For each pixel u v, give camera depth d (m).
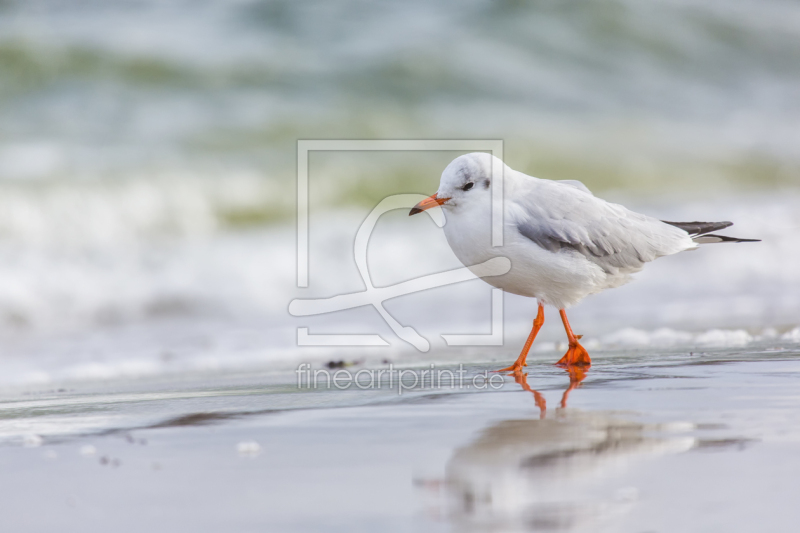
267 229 18.50
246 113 23.06
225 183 19.91
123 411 6.50
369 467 4.49
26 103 22.27
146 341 11.32
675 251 8.51
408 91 25.70
